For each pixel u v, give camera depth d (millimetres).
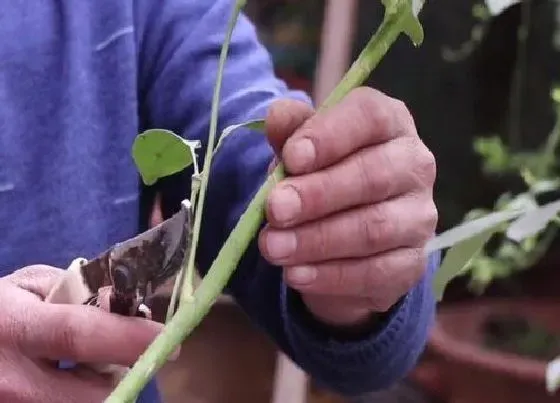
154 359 448
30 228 737
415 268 599
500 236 1471
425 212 591
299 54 1694
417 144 592
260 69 777
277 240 553
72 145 744
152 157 511
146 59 789
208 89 758
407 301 684
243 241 467
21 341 523
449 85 1657
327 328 683
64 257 738
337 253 570
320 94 1161
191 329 455
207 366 1496
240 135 739
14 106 737
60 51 750
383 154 571
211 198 750
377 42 499
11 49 737
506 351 1356
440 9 1620
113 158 762
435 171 600
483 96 1654
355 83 500
